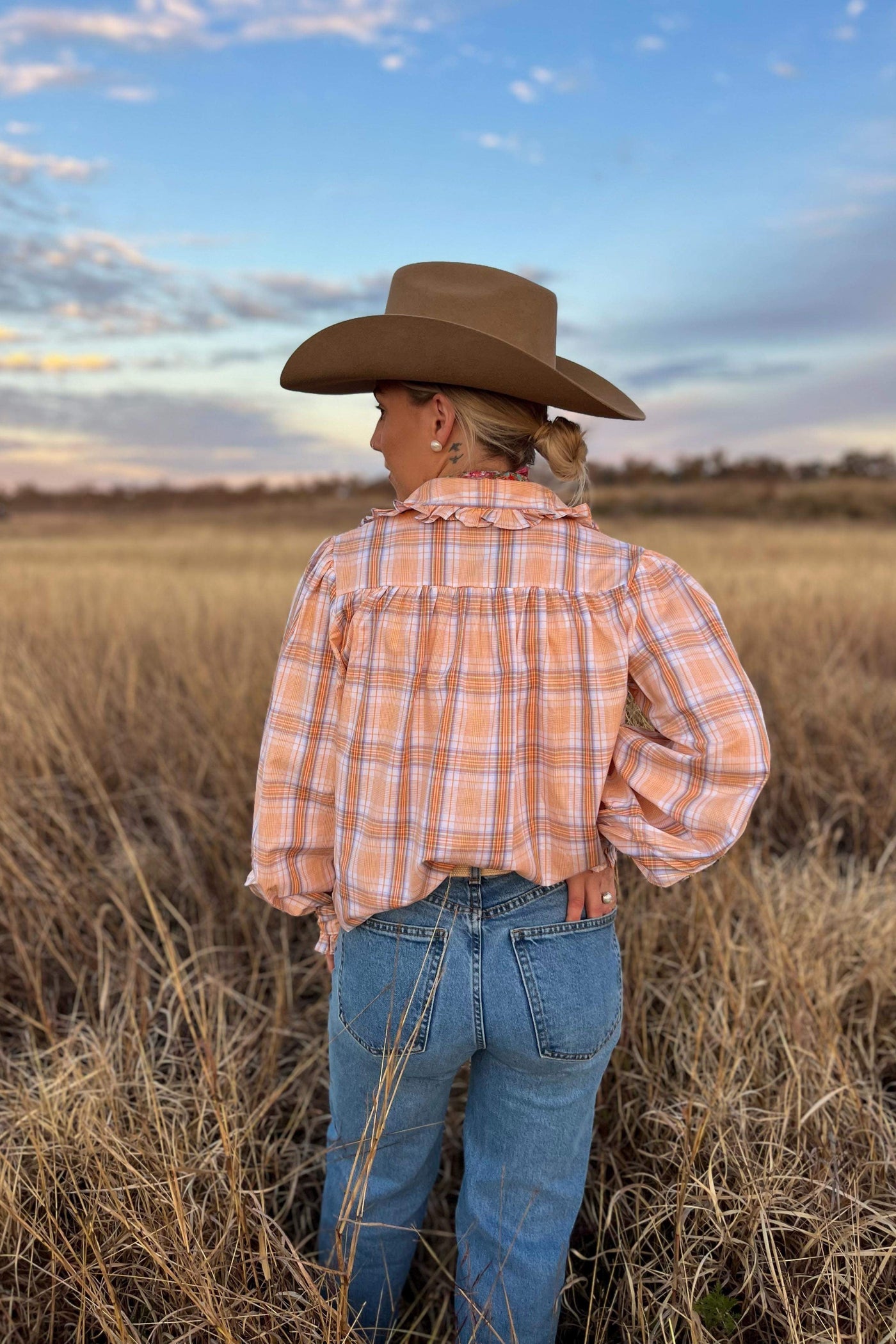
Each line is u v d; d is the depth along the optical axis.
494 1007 1.07
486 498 1.08
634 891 2.46
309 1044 2.04
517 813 1.04
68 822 2.99
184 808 3.03
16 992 2.28
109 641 5.19
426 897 1.09
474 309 1.13
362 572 1.11
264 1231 1.34
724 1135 1.56
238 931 2.57
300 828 1.17
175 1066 1.90
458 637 1.05
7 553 13.46
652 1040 2.00
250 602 6.76
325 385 1.28
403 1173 1.28
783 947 2.04
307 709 1.14
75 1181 1.51
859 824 3.20
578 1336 1.49
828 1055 1.77
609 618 1.05
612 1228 1.61
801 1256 1.41
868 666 5.15
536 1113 1.15
